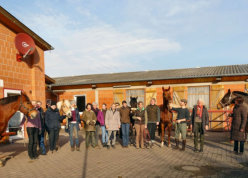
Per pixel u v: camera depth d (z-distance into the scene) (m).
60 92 16.27
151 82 13.74
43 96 11.53
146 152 7.05
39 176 4.82
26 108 5.82
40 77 11.31
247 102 7.63
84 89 15.63
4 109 5.62
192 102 13.09
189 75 12.88
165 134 11.22
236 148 6.69
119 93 14.67
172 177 4.60
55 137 7.36
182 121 7.23
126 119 7.91
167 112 7.93
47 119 7.07
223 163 5.65
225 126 11.60
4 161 6.15
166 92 7.96
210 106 12.55
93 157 6.50
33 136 6.35
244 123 6.36
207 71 14.20
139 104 7.75
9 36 9.53
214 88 12.51
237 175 4.71
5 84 9.17
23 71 10.27
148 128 7.91
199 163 5.66
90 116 7.84
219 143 8.48
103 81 14.50
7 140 9.02
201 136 6.96
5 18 8.99
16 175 4.92
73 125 7.57
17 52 9.95
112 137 8.42
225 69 14.30
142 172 4.96
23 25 9.73
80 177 4.69
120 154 6.83
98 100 15.23
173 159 6.10
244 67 14.26
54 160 6.22
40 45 11.38
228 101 8.84
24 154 7.02
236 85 12.20
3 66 9.14
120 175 4.77
